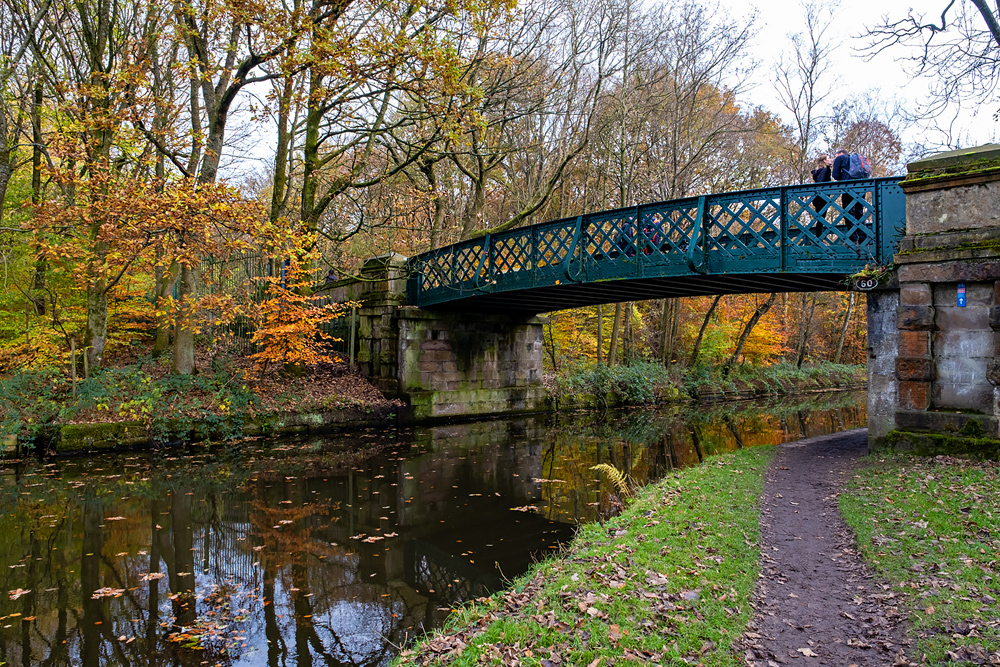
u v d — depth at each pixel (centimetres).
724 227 1117
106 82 1281
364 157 1533
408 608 550
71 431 1193
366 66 1159
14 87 1437
